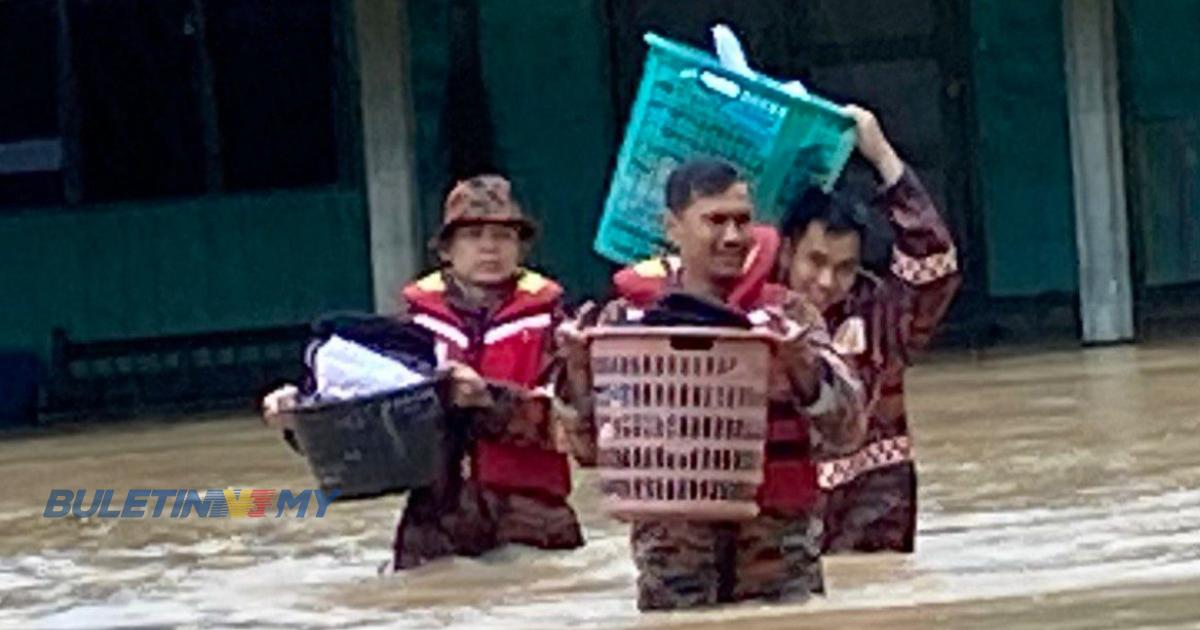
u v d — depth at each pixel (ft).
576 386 18.63
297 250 64.95
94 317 65.10
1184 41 63.82
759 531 19.17
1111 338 61.26
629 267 19.92
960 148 64.90
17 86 64.90
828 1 65.16
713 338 18.06
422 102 64.59
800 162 21.11
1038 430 37.73
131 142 65.05
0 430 62.90
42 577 26.84
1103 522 24.82
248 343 65.10
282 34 64.69
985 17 64.64
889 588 20.45
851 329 22.15
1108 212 61.41
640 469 18.39
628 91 64.85
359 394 22.77
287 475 39.91
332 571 25.39
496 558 24.35
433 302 24.06
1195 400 41.65
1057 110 64.34
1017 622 18.40
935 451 35.22
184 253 65.16
